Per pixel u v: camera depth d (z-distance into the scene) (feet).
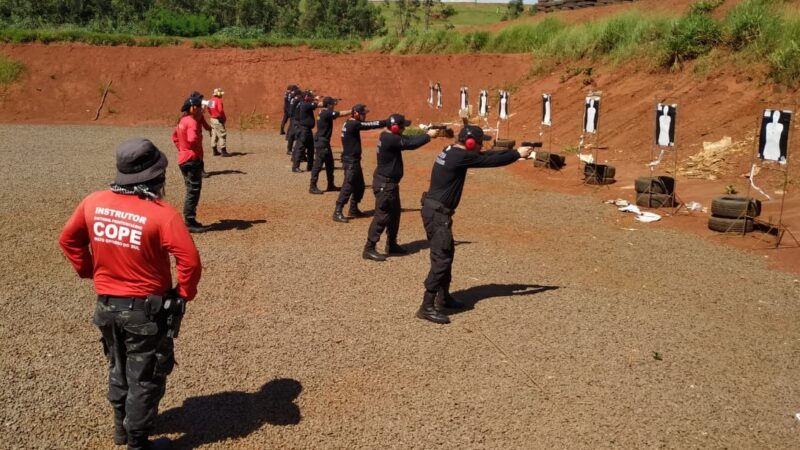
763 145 30.04
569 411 14.62
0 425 13.70
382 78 88.22
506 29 91.56
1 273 24.00
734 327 19.71
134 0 122.11
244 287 22.82
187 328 19.08
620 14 70.64
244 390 15.43
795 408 14.97
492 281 23.75
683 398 15.31
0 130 71.26
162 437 13.23
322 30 123.34
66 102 83.87
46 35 90.89
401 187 43.98
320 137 39.81
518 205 37.35
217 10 130.72
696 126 46.29
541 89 71.92
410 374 16.30
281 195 39.83
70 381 15.74
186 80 88.33
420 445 13.24
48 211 33.76
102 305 11.93
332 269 25.07
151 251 11.73
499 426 13.97
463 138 19.35
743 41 49.98
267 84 88.48
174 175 46.52
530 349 17.84
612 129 53.01
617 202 36.65
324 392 15.37
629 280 24.08
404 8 165.78
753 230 30.42
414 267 25.46
